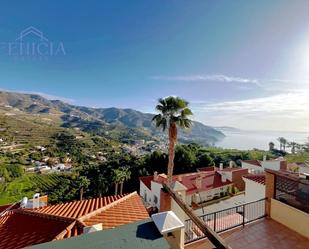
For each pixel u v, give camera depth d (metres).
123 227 2.38
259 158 46.19
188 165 37.28
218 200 25.14
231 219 9.41
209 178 27.84
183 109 16.38
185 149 39.91
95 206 10.26
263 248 6.13
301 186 6.82
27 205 13.66
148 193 27.09
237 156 46.53
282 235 6.70
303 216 6.66
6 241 7.89
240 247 6.27
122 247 2.04
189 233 6.71
